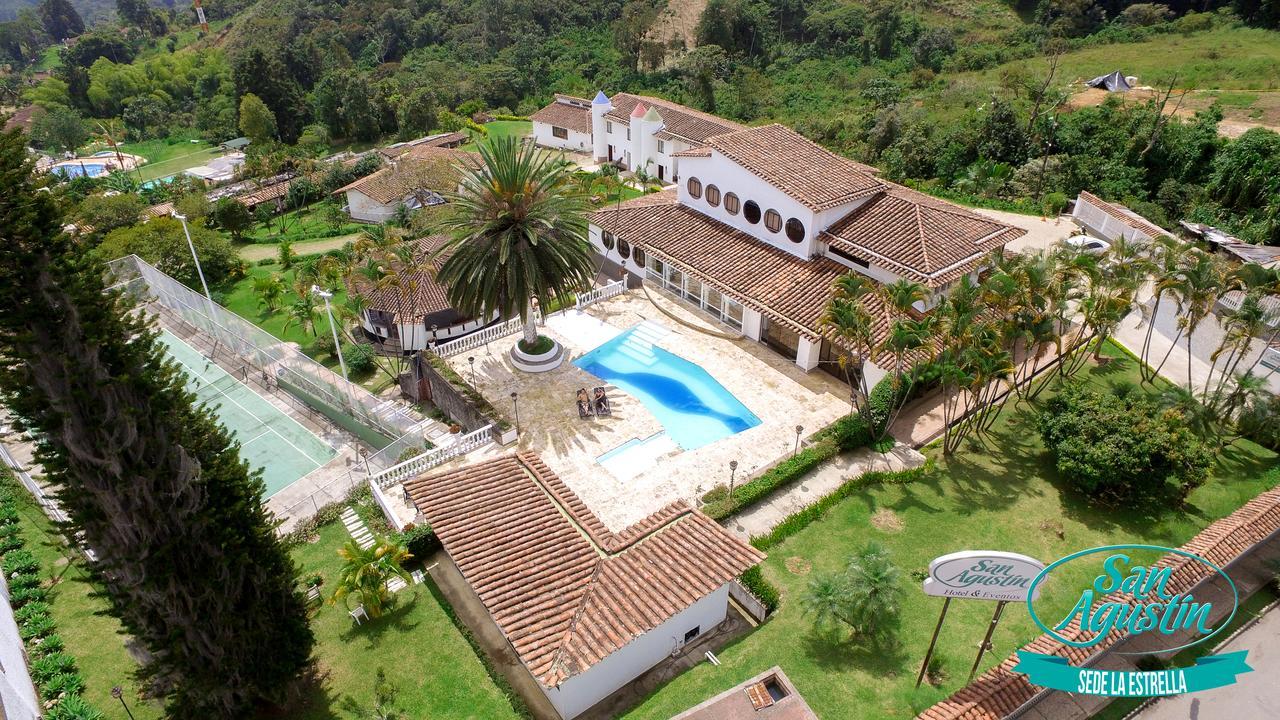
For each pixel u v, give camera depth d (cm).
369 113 11844
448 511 2711
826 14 12188
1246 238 5534
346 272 4850
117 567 1888
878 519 2989
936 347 3472
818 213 4022
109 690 2381
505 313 3859
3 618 2462
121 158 10844
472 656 2467
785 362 4047
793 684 2284
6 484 3284
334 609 2680
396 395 4397
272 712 2291
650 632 2323
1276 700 2258
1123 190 6384
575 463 3344
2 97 14950
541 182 3816
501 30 13375
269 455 3800
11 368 1698
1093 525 2938
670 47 12456
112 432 1734
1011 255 4019
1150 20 10862
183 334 5050
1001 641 2436
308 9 15450
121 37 18812
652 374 4003
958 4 12650
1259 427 3328
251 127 11481
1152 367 3912
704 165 4666
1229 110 7550
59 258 1644
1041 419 3231
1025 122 7294
